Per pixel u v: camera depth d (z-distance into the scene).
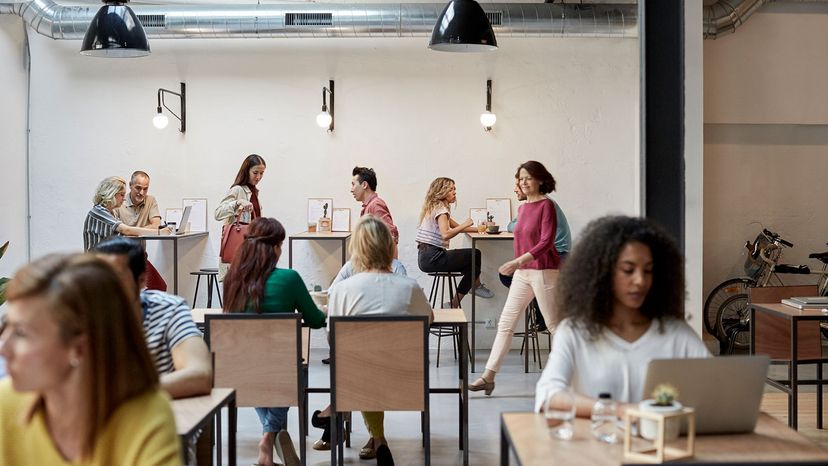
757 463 2.12
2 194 7.90
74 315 1.63
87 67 8.34
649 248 2.74
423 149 8.36
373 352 4.34
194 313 5.33
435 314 5.21
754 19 8.70
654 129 5.24
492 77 8.34
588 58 8.31
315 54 8.35
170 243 8.39
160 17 7.68
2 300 5.96
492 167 8.34
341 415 4.70
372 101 8.35
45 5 7.79
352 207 8.38
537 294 6.25
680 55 5.20
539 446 2.37
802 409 6.19
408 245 8.41
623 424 2.45
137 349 1.72
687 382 2.38
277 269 4.68
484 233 7.80
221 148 8.37
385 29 7.70
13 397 1.79
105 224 7.51
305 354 5.22
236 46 8.36
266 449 4.60
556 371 2.69
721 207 8.95
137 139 8.36
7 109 7.99
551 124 8.34
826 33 8.72
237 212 7.52
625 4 7.75
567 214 8.36
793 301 5.61
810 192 8.94
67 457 1.73
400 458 5.07
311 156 8.38
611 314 2.78
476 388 6.44
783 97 8.74
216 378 4.45
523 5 7.72
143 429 1.68
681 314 2.82
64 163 8.34
